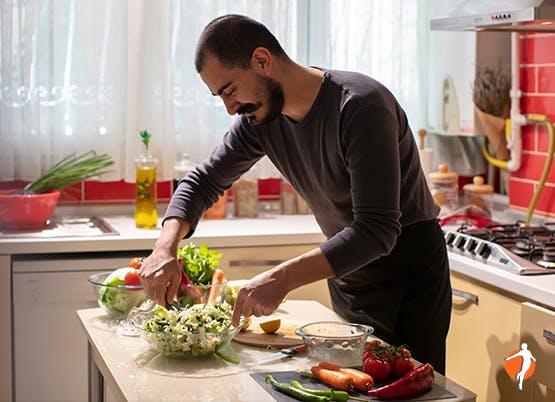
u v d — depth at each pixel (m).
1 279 3.16
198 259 2.42
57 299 3.22
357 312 2.60
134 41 3.59
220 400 1.79
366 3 3.83
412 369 1.92
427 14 3.89
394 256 2.53
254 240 3.34
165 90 3.65
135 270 2.40
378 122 2.12
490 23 2.94
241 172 2.60
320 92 2.22
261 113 2.21
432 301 2.54
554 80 3.41
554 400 2.48
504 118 3.70
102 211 3.79
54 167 3.49
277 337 2.23
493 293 2.77
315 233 3.39
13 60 3.52
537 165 3.56
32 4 3.48
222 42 2.10
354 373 1.86
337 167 2.28
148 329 2.05
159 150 3.71
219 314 2.08
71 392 3.29
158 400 1.79
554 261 2.77
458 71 3.70
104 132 3.66
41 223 3.38
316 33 3.81
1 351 3.18
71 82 3.63
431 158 3.77
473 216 3.43
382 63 3.90
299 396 1.80
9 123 3.52
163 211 3.85
